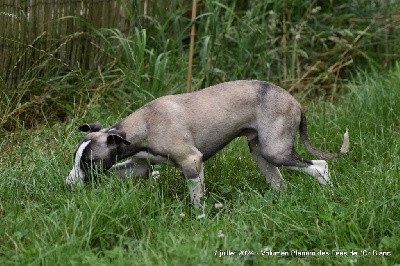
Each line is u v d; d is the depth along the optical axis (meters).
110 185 9.57
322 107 13.39
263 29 14.61
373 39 15.37
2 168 10.77
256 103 10.12
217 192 10.55
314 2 15.34
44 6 13.25
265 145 10.09
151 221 9.09
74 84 13.48
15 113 12.72
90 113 12.68
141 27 14.17
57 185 10.18
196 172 9.92
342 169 11.01
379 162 10.81
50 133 12.16
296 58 14.81
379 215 9.10
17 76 13.18
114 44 14.17
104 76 13.55
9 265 8.23
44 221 8.95
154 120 9.88
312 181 10.20
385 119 12.66
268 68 14.55
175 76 13.82
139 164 10.31
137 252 8.49
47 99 13.20
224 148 11.48
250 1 15.34
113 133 9.66
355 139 11.85
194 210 9.60
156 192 9.72
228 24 14.49
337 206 9.38
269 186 10.54
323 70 15.00
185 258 8.02
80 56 13.84
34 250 8.32
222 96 10.08
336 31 15.13
